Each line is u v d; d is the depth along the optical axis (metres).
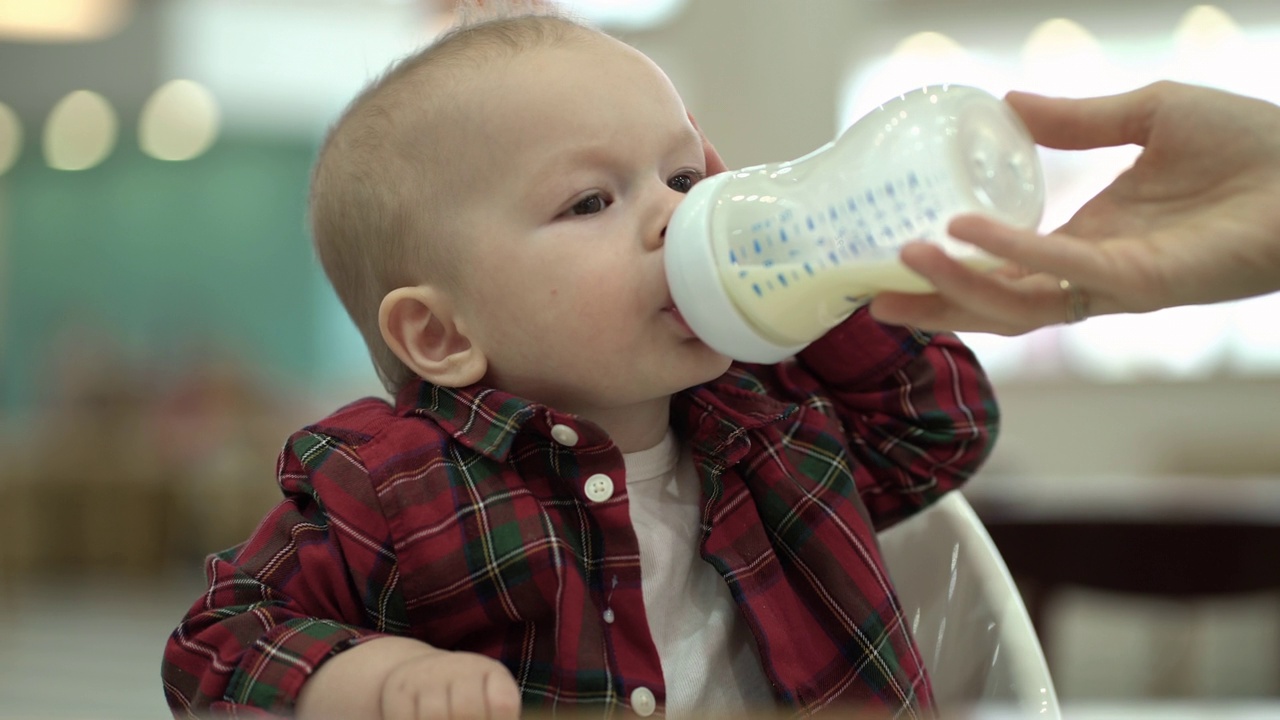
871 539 0.88
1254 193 0.67
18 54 4.53
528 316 0.77
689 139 0.80
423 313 0.82
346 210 0.86
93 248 4.57
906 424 0.95
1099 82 3.90
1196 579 1.62
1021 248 0.56
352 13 4.46
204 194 4.54
